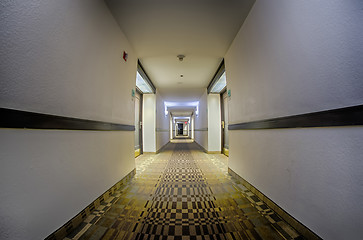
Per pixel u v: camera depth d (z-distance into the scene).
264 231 1.17
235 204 1.61
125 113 2.32
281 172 1.34
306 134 1.07
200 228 1.23
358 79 0.75
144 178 2.54
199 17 1.94
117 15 1.89
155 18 1.95
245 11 1.86
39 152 0.93
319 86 0.95
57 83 1.06
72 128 1.19
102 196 1.64
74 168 1.23
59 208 1.07
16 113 0.79
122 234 1.15
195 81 4.74
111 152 1.87
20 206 0.82
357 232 0.76
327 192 0.91
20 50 0.82
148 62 3.27
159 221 1.32
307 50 1.04
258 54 1.69
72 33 1.20
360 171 0.75
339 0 0.85
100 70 1.61
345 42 0.81
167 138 9.41
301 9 1.09
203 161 4.01
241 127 2.19
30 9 0.87
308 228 1.05
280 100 1.33
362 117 0.73
